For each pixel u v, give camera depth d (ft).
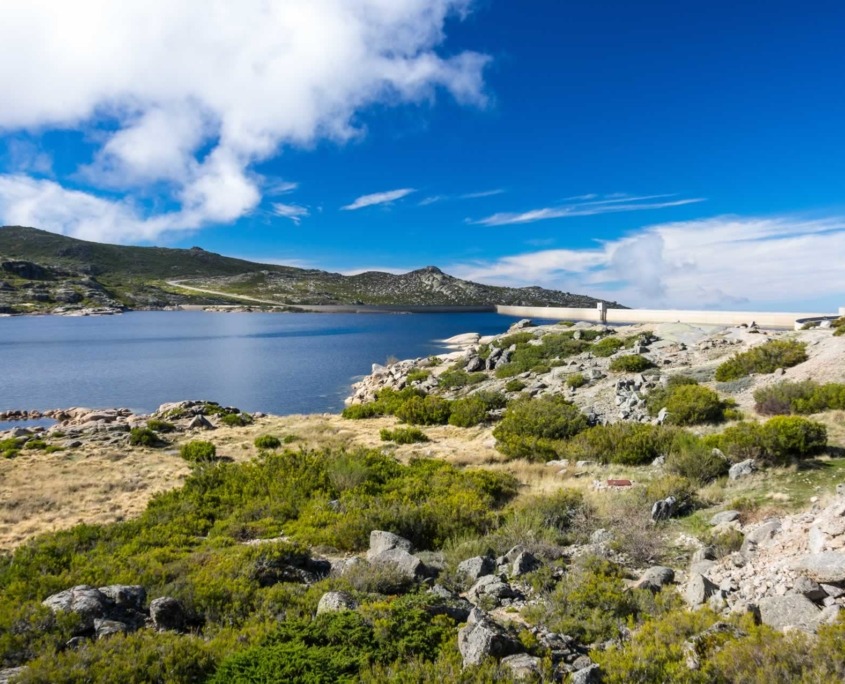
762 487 48.19
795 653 19.95
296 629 26.35
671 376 108.27
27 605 29.58
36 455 93.71
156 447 101.50
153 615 29.91
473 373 163.22
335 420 132.16
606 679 20.68
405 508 50.21
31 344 371.76
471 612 25.90
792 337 116.57
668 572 32.78
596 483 59.21
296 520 56.80
